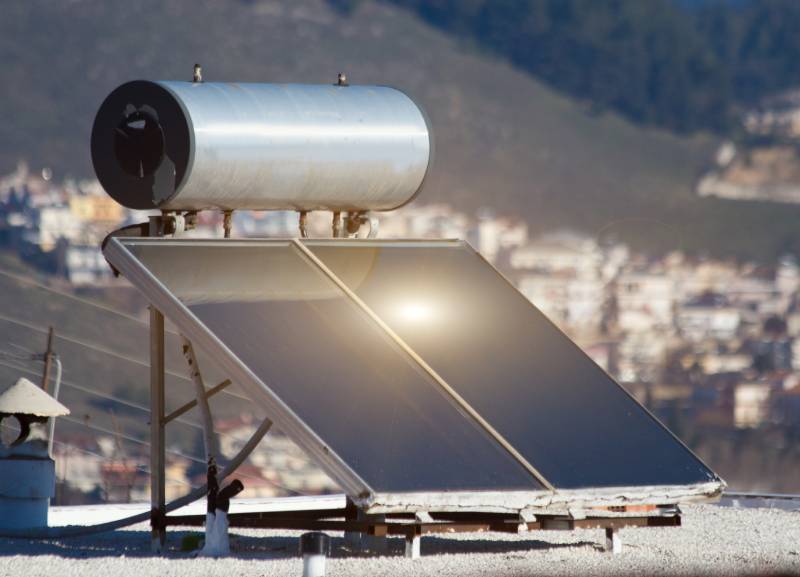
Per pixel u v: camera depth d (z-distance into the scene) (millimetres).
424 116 29844
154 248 26219
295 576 22750
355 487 21719
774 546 27656
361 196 29344
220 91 27609
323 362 24094
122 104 27641
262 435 25453
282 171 27844
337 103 28953
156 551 26047
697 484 24875
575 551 26625
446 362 25797
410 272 28688
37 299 128250
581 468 24203
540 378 26328
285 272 26969
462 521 25688
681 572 24172
